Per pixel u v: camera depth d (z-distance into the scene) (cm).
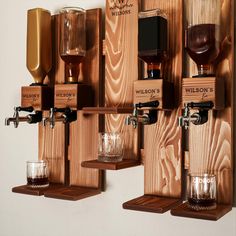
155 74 91
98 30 105
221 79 86
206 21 83
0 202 131
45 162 109
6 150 129
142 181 103
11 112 127
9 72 128
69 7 102
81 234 113
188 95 84
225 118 89
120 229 106
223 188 89
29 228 124
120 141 98
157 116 97
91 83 106
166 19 93
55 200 118
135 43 100
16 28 126
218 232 92
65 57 101
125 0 102
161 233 99
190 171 93
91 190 104
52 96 109
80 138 109
